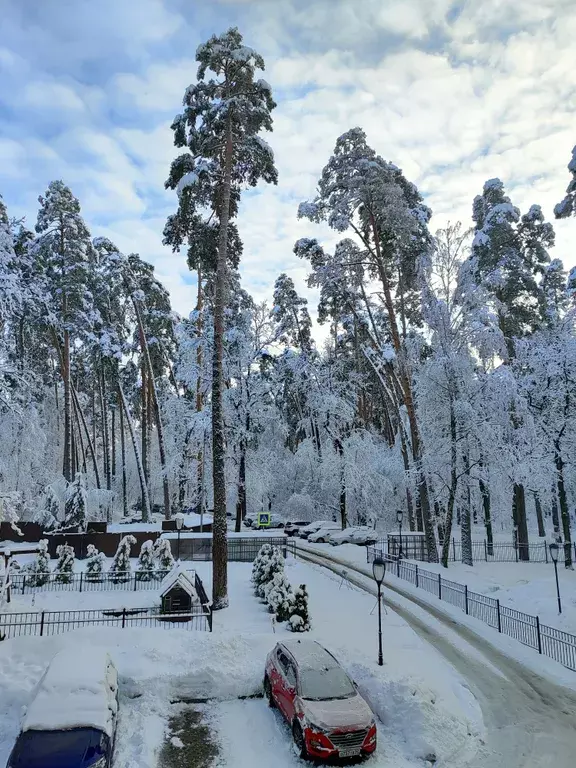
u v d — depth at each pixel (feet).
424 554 107.65
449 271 103.04
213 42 75.41
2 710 36.40
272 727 36.88
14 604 60.70
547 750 34.40
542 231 122.21
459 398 100.01
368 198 101.91
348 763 32.19
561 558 109.40
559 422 108.78
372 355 153.17
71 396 153.48
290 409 171.22
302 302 158.10
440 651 53.31
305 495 163.22
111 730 30.45
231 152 75.56
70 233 129.70
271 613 62.69
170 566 81.56
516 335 123.54
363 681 42.01
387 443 181.78
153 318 148.87
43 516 112.16
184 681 41.83
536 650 54.49
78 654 36.83
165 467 135.85
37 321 123.95
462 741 35.12
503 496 109.29
